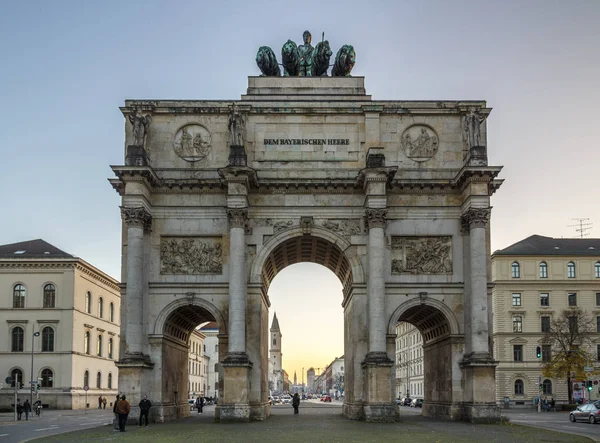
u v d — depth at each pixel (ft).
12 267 289.74
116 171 156.56
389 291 161.58
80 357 293.43
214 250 163.63
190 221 163.94
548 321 328.08
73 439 115.03
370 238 158.10
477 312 154.92
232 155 158.92
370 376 151.84
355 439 109.50
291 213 164.14
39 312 286.66
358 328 160.35
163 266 162.71
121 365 151.53
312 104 168.96
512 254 332.19
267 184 162.61
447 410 161.38
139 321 154.81
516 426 142.82
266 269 171.12
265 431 126.62
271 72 176.35
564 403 287.07
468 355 156.35
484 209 157.38
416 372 432.25
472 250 157.48
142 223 157.89
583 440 111.14
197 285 161.48
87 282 304.71
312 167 166.40
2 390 281.13
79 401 290.76
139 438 114.42
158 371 158.10
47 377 283.18
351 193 164.86
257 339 160.04
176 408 171.83
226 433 122.42
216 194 164.66
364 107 166.50
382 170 157.17
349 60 175.22
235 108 164.45
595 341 327.06
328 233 163.63
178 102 168.35
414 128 169.17
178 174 165.27
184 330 182.09
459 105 167.84
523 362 322.75
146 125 164.04
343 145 167.53
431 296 161.79
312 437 113.09
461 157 167.43
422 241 164.04
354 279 161.79
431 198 165.07
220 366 160.86
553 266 333.01
